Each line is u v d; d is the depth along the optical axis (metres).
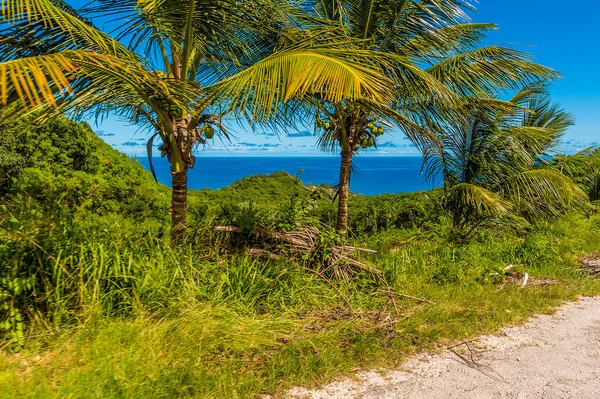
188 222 5.96
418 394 3.21
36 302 3.82
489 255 8.36
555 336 4.51
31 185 7.91
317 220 6.23
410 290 5.78
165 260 4.64
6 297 3.69
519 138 10.48
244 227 5.57
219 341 3.71
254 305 4.65
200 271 4.75
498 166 10.41
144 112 5.32
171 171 5.47
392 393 3.22
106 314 3.91
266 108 4.08
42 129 11.59
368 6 7.27
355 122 8.14
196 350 3.52
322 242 5.68
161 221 11.05
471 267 7.01
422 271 6.79
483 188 10.07
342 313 4.76
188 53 5.23
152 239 5.00
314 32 5.68
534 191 10.20
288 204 6.33
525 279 6.62
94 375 2.97
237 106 4.65
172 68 5.68
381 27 7.49
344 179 8.45
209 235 5.57
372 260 7.04
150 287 4.17
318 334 4.06
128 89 4.79
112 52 4.66
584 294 6.22
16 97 3.65
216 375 3.22
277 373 3.34
